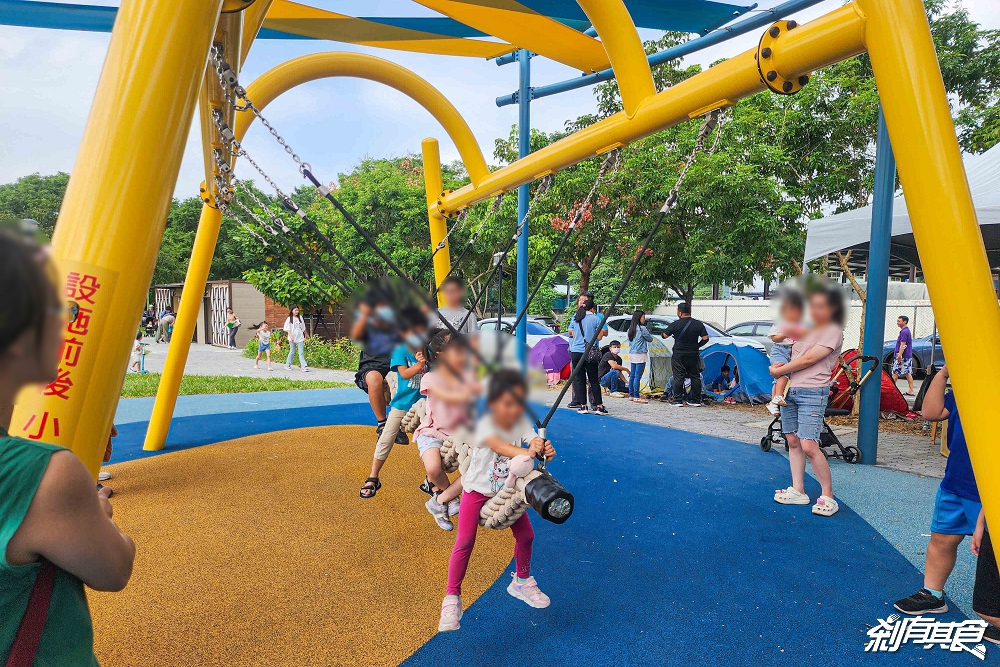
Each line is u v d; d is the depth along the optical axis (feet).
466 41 21.09
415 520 13.94
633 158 43.06
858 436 20.20
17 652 3.24
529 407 5.06
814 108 41.81
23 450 3.23
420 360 12.44
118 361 6.26
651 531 13.66
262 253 66.69
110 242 6.08
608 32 12.14
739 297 88.99
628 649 8.94
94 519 3.44
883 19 6.95
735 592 10.74
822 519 14.46
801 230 41.65
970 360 6.32
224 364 58.23
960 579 11.24
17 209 122.11
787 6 16.66
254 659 8.58
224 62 8.94
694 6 16.92
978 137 42.75
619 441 23.34
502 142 58.80
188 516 14.03
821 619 9.82
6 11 14.06
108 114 6.19
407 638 9.17
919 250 6.76
